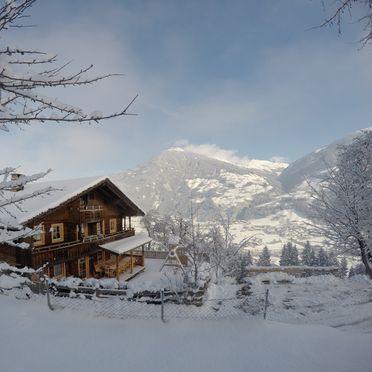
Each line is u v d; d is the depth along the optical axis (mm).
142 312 8781
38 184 20547
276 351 6668
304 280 14336
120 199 22750
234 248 19938
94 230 21422
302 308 10828
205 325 8109
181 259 23297
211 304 9898
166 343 7031
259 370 5848
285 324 8391
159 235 38000
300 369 5895
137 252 27250
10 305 8953
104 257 22750
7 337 7062
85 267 20062
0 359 6105
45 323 7996
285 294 12352
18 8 2514
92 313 8656
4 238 4266
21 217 13234
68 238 18062
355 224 16203
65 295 9578
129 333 7543
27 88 2723
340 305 11164
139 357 6336
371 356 6488
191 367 5949
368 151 16422
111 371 5754
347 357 6430
